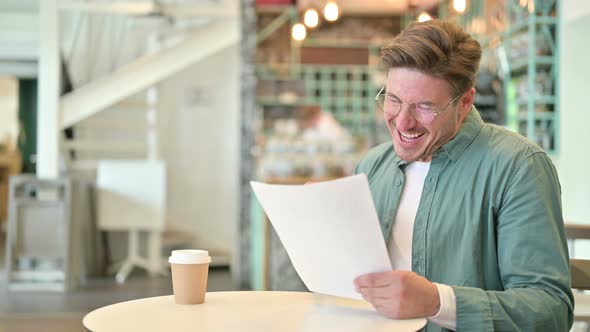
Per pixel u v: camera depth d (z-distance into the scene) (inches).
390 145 78.5
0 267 311.6
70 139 334.6
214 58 370.0
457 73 62.2
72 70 322.3
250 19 298.0
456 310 58.0
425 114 63.1
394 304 56.9
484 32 246.5
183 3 314.5
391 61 63.5
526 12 212.1
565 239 64.7
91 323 55.6
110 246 338.3
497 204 65.1
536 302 59.6
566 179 204.2
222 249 369.1
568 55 204.2
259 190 61.0
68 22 318.3
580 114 200.7
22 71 374.9
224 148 370.9
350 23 360.8
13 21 356.2
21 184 266.5
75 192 272.1
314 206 57.3
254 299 66.2
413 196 70.9
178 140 368.2
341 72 358.3
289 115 357.4
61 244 261.3
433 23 64.4
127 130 359.9
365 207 55.3
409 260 69.1
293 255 62.4
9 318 202.8
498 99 229.9
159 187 302.4
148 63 309.9
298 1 345.7
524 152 65.6
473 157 67.1
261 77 354.0
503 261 63.9
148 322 56.0
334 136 356.5
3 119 549.0
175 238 350.0
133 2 292.5
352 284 59.3
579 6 196.7
